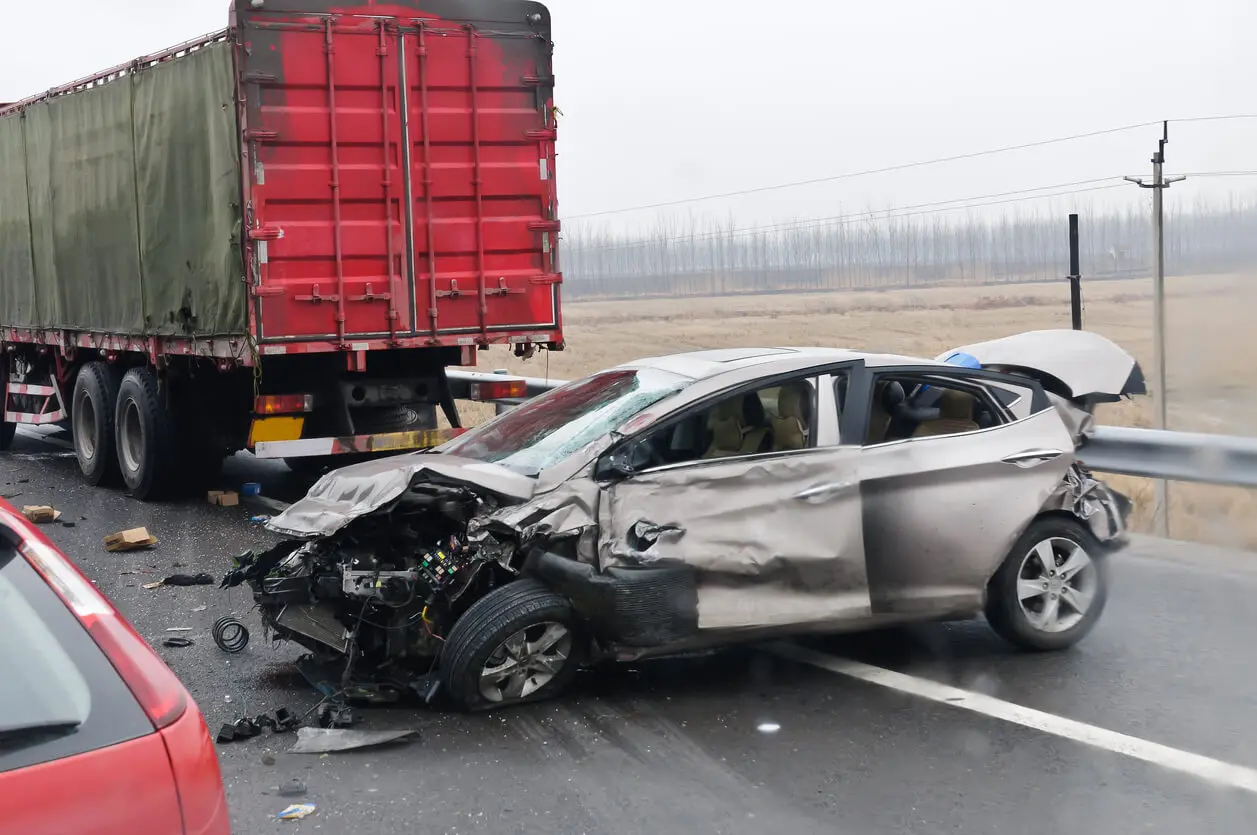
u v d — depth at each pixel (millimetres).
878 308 99688
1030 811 4594
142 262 11703
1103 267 75562
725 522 5855
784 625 5953
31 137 14078
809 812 4605
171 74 10883
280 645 6996
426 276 10695
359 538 6004
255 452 10766
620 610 5609
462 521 5867
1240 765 5004
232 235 10125
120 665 2600
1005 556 6375
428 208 10664
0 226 15211
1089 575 6602
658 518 5766
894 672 6254
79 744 2443
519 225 11016
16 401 15594
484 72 10781
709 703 5820
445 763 5133
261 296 10062
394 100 10461
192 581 8539
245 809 4711
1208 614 7277
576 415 6379
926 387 6570
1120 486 12234
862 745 5266
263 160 10055
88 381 12930
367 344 10484
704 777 4949
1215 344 11359
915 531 6191
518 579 5812
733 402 6355
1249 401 10227
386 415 11289
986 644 6742
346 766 5125
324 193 10258
